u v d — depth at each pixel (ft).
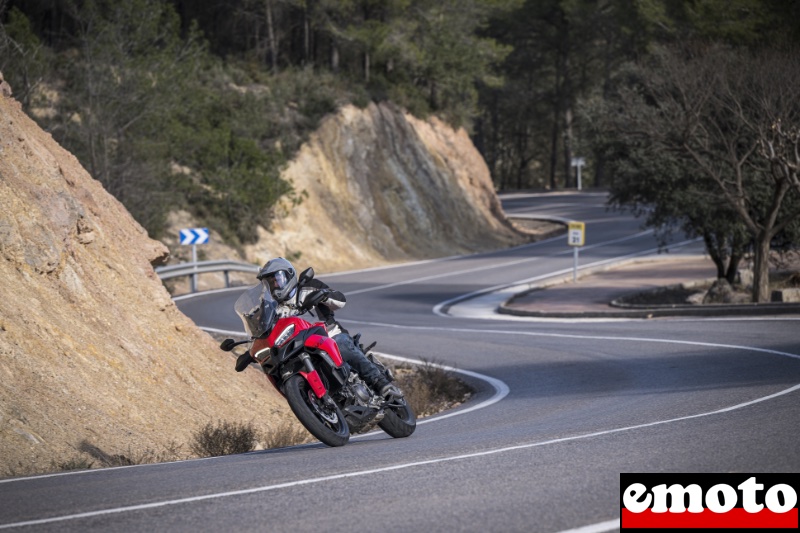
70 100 132.46
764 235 101.14
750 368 50.49
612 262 176.76
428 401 53.78
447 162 237.66
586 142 132.57
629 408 38.11
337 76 218.79
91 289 47.24
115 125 132.57
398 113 226.99
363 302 131.85
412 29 226.79
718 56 110.63
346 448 30.60
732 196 103.96
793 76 102.63
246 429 39.83
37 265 44.19
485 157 428.97
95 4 141.08
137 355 45.55
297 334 29.71
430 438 32.73
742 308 85.61
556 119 367.25
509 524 18.62
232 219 168.14
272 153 173.99
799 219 115.34
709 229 123.75
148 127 137.90
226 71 191.62
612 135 125.18
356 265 187.83
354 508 20.43
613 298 122.31
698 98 106.42
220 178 163.53
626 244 210.79
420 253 207.00
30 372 37.99
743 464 23.50
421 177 222.89
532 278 159.02
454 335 88.17
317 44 249.75
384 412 32.12
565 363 62.90
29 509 21.85
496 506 20.11
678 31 163.53
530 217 274.57
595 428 31.76
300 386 30.04
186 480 24.97
